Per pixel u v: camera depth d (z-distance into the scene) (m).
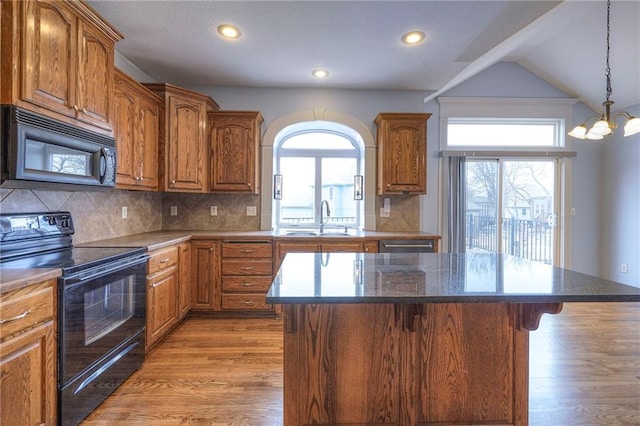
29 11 1.57
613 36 3.24
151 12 2.32
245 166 3.56
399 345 1.46
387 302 1.12
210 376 2.21
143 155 2.86
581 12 3.09
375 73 3.43
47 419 1.49
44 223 2.07
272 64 3.21
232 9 2.29
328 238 3.29
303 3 2.22
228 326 3.09
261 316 3.33
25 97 1.55
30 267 1.59
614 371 2.29
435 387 1.49
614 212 4.24
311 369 1.45
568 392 2.04
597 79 3.85
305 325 1.44
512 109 4.21
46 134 1.64
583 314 3.38
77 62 1.90
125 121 2.59
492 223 4.31
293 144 4.27
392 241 3.35
